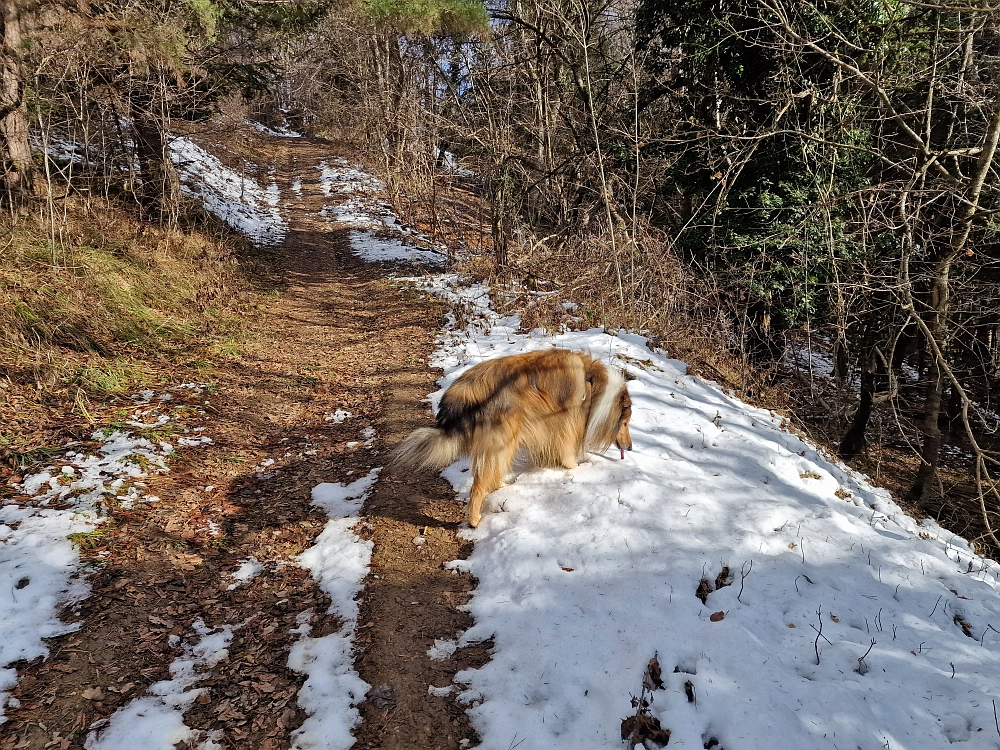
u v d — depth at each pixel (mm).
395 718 3379
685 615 3912
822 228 10820
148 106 14617
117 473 5555
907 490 10703
